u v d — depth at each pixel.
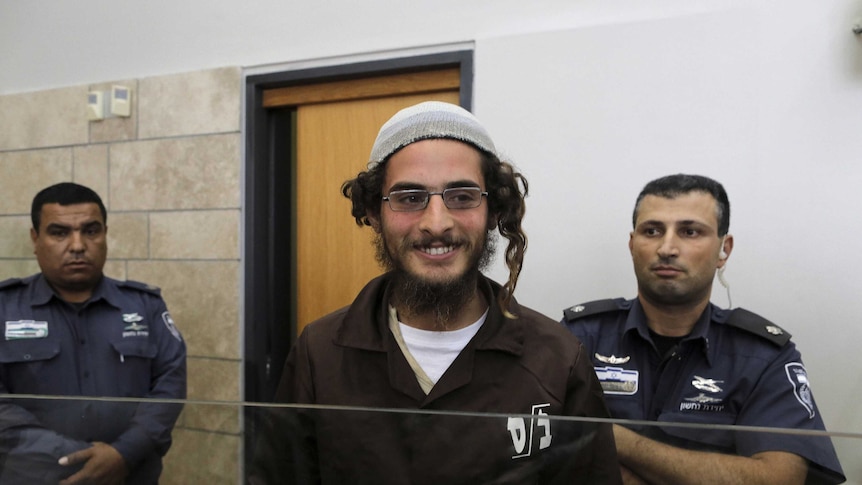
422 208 0.83
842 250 1.43
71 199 1.46
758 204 1.49
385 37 1.80
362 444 0.74
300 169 2.01
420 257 0.84
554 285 1.64
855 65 1.41
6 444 0.78
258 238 1.98
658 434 0.69
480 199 0.85
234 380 1.98
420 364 0.89
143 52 2.07
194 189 2.01
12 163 2.23
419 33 1.77
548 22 1.66
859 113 1.41
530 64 1.66
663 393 1.22
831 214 1.44
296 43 1.90
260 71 1.95
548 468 0.71
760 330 1.21
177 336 1.64
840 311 1.43
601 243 1.60
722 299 1.52
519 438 0.71
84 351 1.48
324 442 0.75
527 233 1.67
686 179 1.23
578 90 1.62
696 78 1.53
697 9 1.53
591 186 1.61
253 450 0.75
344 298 1.98
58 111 2.16
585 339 1.32
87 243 1.47
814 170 1.45
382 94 1.86
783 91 1.46
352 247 1.96
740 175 1.50
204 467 0.76
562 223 1.64
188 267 2.03
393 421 0.74
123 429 0.77
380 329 0.90
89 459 0.76
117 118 2.09
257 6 1.94
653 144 1.56
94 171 2.12
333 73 1.86
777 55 1.47
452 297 0.85
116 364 1.49
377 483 0.73
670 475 0.67
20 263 2.21
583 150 1.62
